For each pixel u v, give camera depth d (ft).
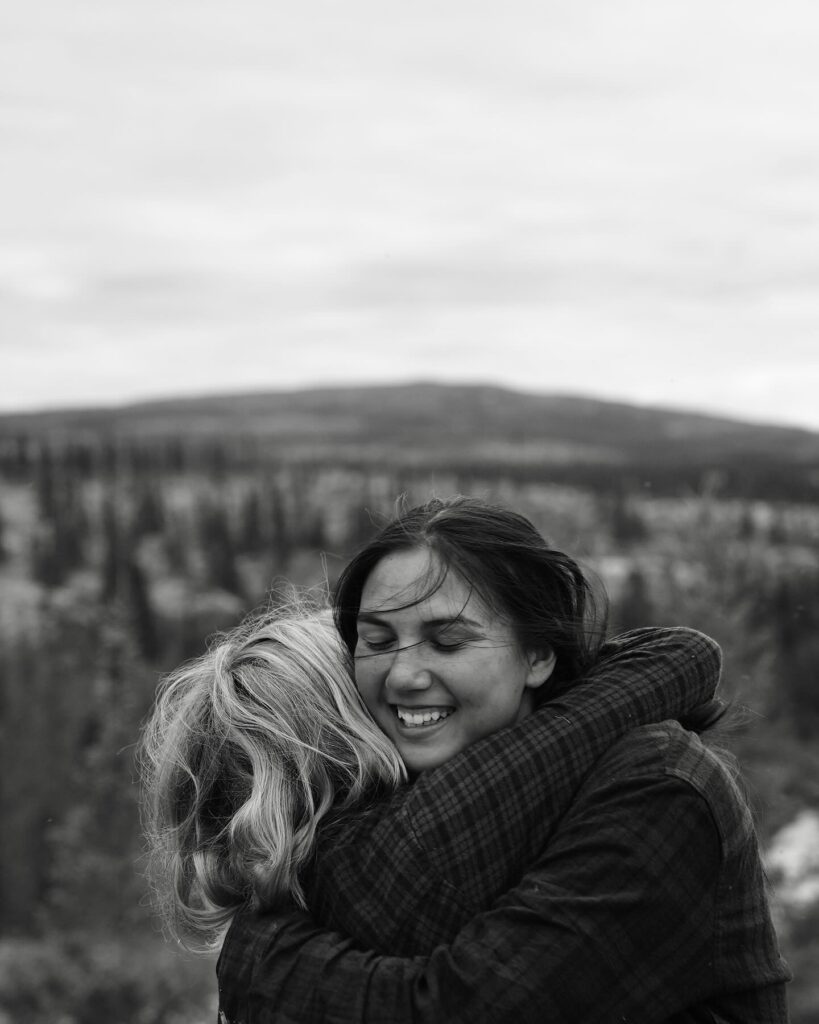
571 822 6.23
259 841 6.73
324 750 7.06
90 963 64.49
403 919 6.34
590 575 7.57
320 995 6.16
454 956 5.92
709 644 7.30
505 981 5.74
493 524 6.94
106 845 92.27
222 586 414.00
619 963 5.78
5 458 652.48
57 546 456.45
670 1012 5.85
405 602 6.75
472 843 6.34
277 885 6.68
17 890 135.23
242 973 6.58
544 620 6.88
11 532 515.91
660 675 6.90
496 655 6.76
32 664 248.73
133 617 287.69
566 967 5.74
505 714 6.82
